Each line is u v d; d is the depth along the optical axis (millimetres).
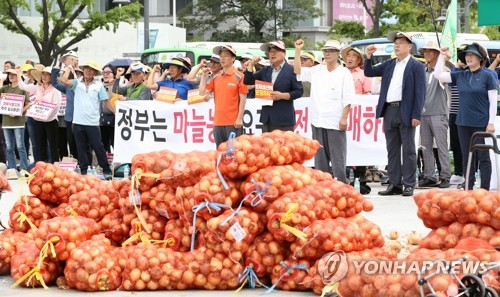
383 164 16312
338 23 46344
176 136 17250
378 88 17359
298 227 7848
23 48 47188
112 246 8508
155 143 17312
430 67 15922
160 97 17109
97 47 47781
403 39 14227
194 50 27594
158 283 8086
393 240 9242
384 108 14555
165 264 8078
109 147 19234
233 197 8062
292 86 13812
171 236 8281
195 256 8102
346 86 13727
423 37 25344
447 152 15914
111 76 18484
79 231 8219
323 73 13852
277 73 13859
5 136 18984
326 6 75312
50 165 9078
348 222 7922
